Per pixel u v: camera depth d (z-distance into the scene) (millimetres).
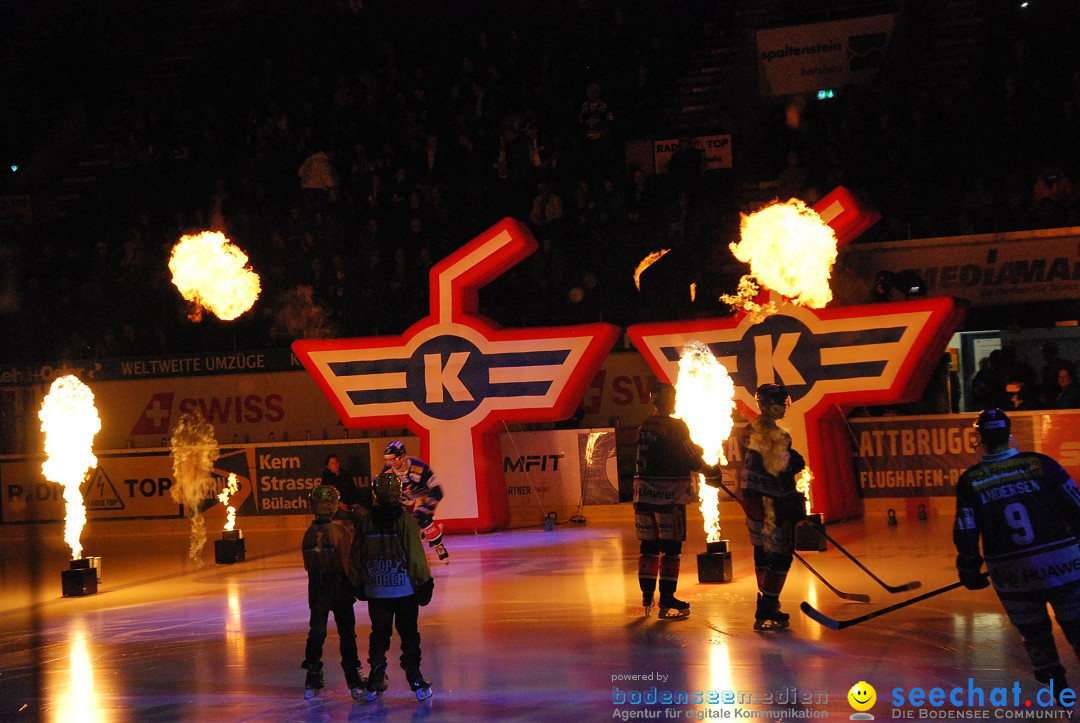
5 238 24578
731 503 17438
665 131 24203
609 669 8234
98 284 23297
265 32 28125
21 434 22141
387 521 7785
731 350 16250
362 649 9484
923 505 16609
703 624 9648
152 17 30031
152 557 16891
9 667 9523
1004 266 18562
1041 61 21547
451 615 10664
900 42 23141
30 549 18781
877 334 15422
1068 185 18969
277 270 22297
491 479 17188
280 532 18984
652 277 20312
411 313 21203
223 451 19828
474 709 7441
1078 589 6559
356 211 22953
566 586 11977
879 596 10484
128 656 9750
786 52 23344
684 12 26594
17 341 23484
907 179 20359
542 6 27062
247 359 21422
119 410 21969
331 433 21016
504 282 21469
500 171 22672
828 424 16172
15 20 30297
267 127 24781
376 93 25281
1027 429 15953
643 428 10203
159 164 24969
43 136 27500
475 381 17016
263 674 8781
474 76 25094
